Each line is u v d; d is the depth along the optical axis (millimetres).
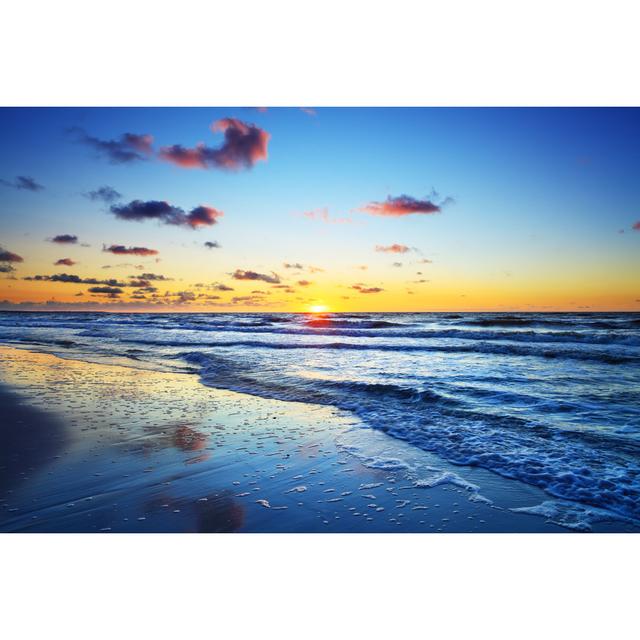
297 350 16219
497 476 4406
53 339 22547
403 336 22750
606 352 13344
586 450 4965
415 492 4094
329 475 4496
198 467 4711
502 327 28406
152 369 11984
